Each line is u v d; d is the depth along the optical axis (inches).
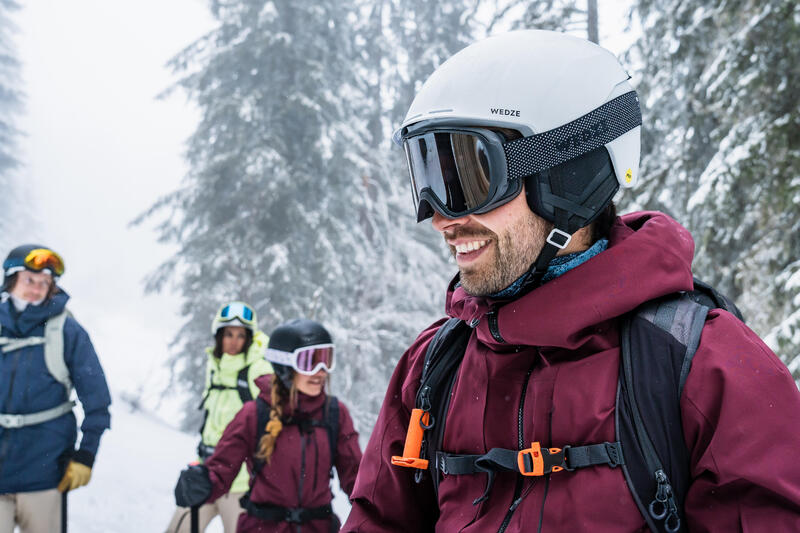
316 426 138.6
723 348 40.7
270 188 665.0
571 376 43.1
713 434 39.3
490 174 44.7
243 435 139.6
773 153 203.0
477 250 46.8
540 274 46.5
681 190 265.3
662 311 43.5
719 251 244.2
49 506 148.4
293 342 136.9
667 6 275.4
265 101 719.7
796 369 176.1
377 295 789.9
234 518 176.6
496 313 46.8
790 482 37.1
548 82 46.3
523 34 49.3
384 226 835.4
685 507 39.8
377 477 55.4
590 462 40.4
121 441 426.0
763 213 211.3
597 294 42.5
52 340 151.3
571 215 46.3
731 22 230.8
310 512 135.5
